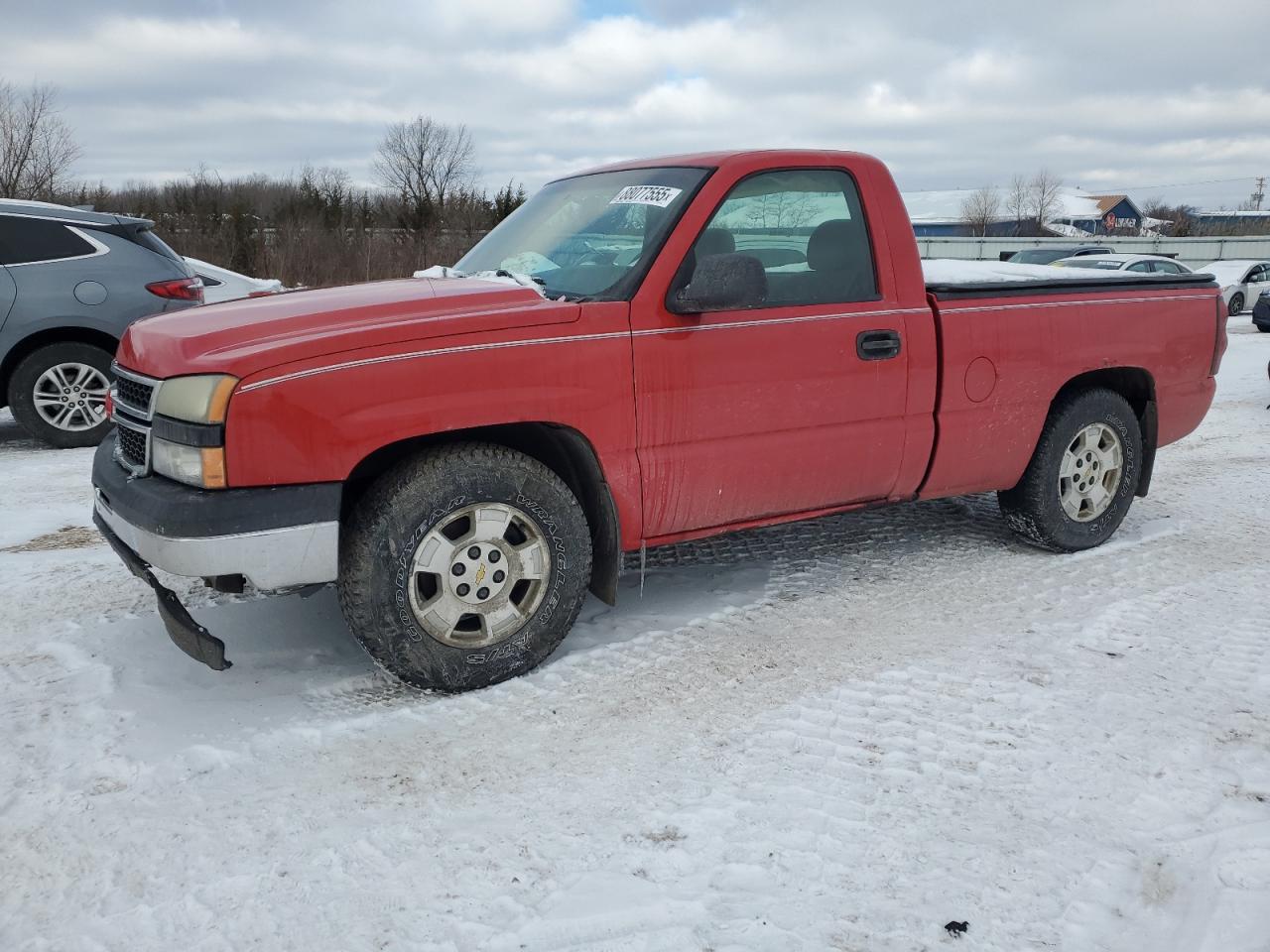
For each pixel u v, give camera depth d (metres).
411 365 3.11
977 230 63.09
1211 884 2.41
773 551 4.91
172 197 29.12
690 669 3.58
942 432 4.21
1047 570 4.62
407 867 2.49
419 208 29.78
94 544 5.09
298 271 25.98
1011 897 2.37
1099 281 4.65
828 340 3.84
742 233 3.72
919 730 3.14
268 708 3.30
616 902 2.35
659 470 3.58
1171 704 3.30
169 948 2.23
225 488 2.97
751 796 2.78
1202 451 7.33
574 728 3.17
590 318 3.38
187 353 3.06
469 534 3.32
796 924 2.28
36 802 2.76
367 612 3.19
